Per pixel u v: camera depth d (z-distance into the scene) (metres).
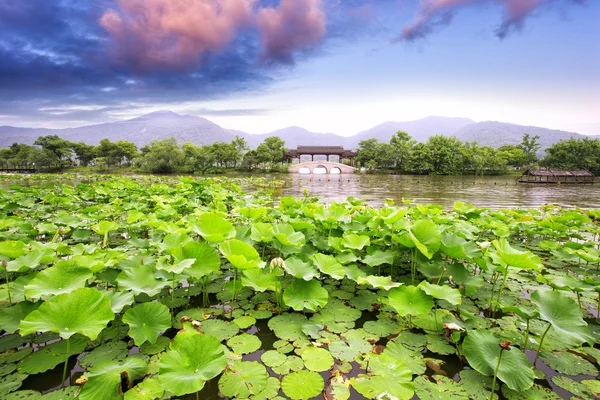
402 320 4.64
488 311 5.04
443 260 5.77
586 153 72.19
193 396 3.17
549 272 6.69
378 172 84.00
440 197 27.36
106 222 6.41
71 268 3.87
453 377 3.56
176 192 15.14
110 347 3.85
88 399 2.80
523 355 3.36
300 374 3.43
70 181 37.75
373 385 3.12
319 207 7.46
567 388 3.38
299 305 4.30
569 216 9.79
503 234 7.50
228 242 4.66
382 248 6.40
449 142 77.44
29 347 3.82
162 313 3.83
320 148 97.75
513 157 81.81
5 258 4.55
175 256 4.44
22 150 84.88
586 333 3.33
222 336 4.12
